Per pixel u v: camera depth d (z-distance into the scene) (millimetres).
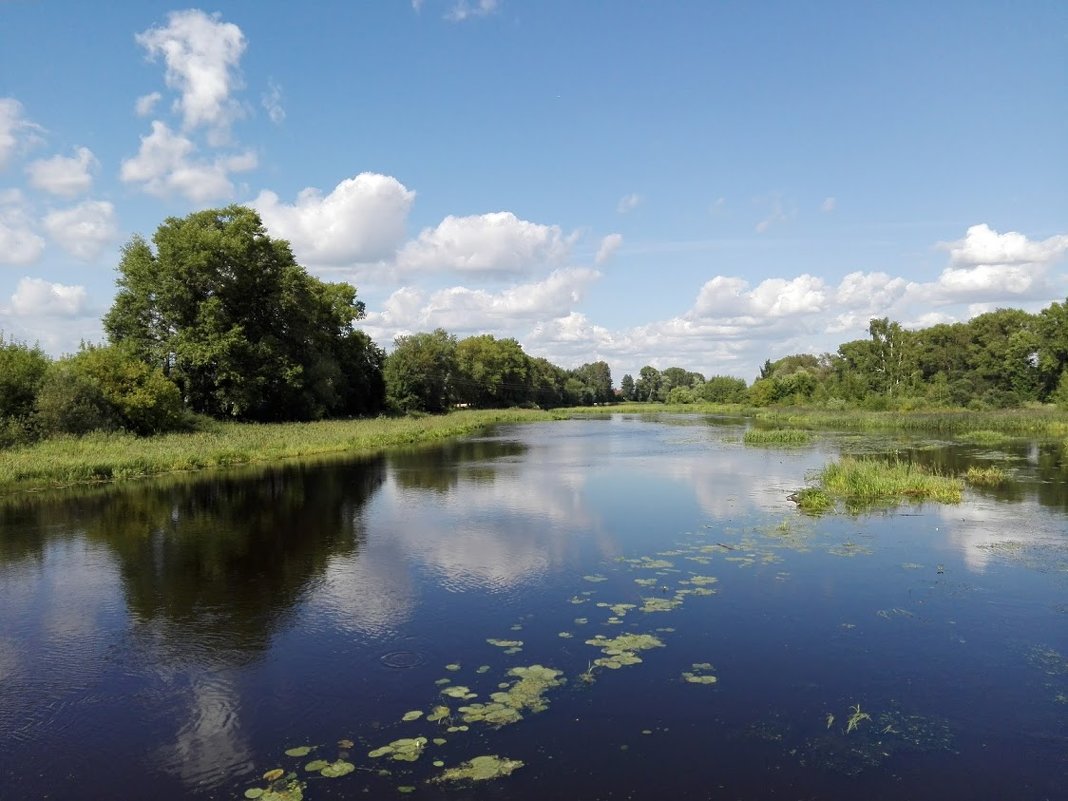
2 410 30266
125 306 44750
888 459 29562
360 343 68125
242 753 6770
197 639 9781
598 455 33875
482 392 105375
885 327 80500
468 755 6617
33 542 15594
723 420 69438
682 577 12430
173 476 26688
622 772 6320
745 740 6891
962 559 13430
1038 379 75938
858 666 8641
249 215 48375
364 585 12164
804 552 14094
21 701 7996
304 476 26406
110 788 6227
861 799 5941
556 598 11344
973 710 7543
